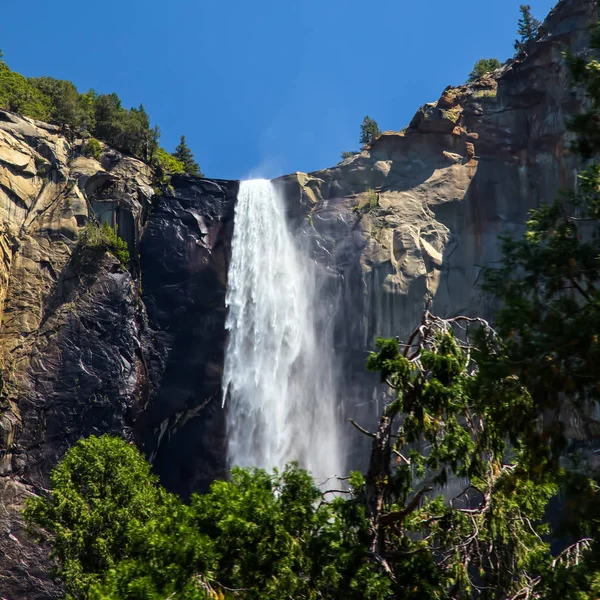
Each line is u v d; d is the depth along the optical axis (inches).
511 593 689.0
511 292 666.2
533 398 634.2
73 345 2294.5
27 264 2359.7
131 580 638.5
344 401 2393.0
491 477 701.9
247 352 2437.3
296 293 2463.1
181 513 681.0
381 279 2411.4
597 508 596.4
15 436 2186.3
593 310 616.7
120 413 2257.6
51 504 1190.9
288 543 649.6
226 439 2367.1
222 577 649.0
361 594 627.2
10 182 2385.6
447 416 698.8
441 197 2484.0
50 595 2030.0
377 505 674.8
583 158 703.7
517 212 2460.6
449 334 702.5
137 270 2458.2
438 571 671.1
